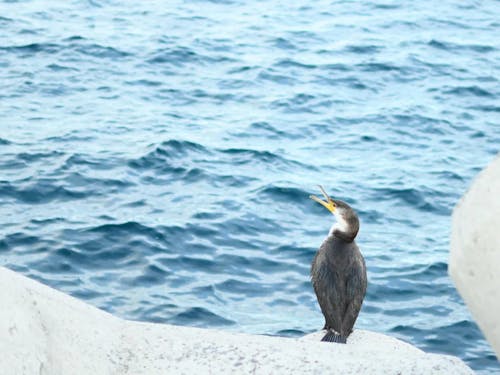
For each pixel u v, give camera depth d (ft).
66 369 11.92
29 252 49.03
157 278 47.42
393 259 51.65
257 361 13.64
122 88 80.74
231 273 48.62
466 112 79.05
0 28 95.35
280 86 83.82
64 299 14.05
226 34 98.27
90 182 58.95
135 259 49.11
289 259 50.75
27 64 85.05
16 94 77.25
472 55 95.35
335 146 70.08
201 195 58.85
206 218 54.95
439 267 50.47
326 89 83.35
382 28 103.45
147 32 97.04
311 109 78.07
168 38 95.35
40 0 107.45
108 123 70.95
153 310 44.16
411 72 89.10
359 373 13.42
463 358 41.24
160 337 14.02
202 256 50.21
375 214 58.13
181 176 61.52
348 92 83.05
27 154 62.59
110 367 13.00
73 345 12.71
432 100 81.61
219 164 64.13
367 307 46.09
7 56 86.89
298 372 13.39
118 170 61.11
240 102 79.15
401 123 75.61
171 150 65.16
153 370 13.24
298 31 100.89
